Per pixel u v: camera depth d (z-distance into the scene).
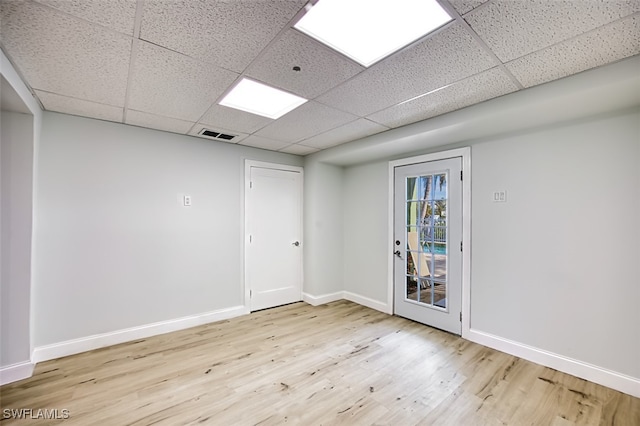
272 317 3.66
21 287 2.25
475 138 2.92
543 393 2.07
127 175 2.96
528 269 2.56
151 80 2.01
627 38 1.50
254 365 2.46
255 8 1.32
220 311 3.57
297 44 1.60
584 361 2.25
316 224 4.24
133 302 2.98
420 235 3.47
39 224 2.51
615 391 2.08
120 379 2.23
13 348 2.21
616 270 2.12
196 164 3.41
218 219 3.58
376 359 2.56
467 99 2.30
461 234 3.05
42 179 2.53
